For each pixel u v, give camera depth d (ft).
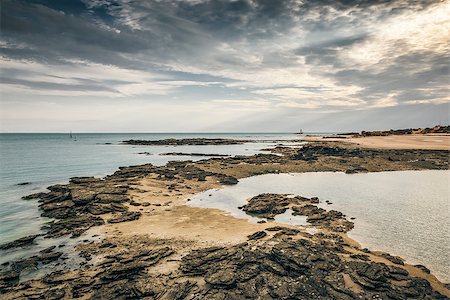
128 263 60.80
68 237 77.71
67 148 386.11
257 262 58.49
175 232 79.46
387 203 108.06
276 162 211.00
